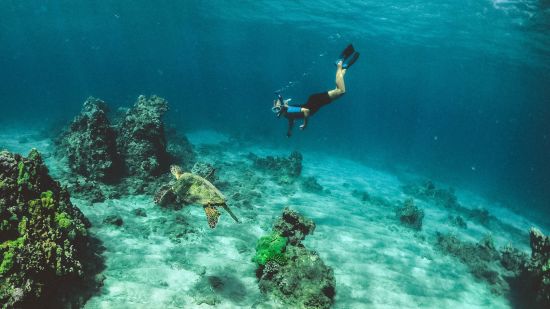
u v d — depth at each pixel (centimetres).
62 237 709
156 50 10962
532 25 2203
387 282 992
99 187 1241
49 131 2377
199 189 511
